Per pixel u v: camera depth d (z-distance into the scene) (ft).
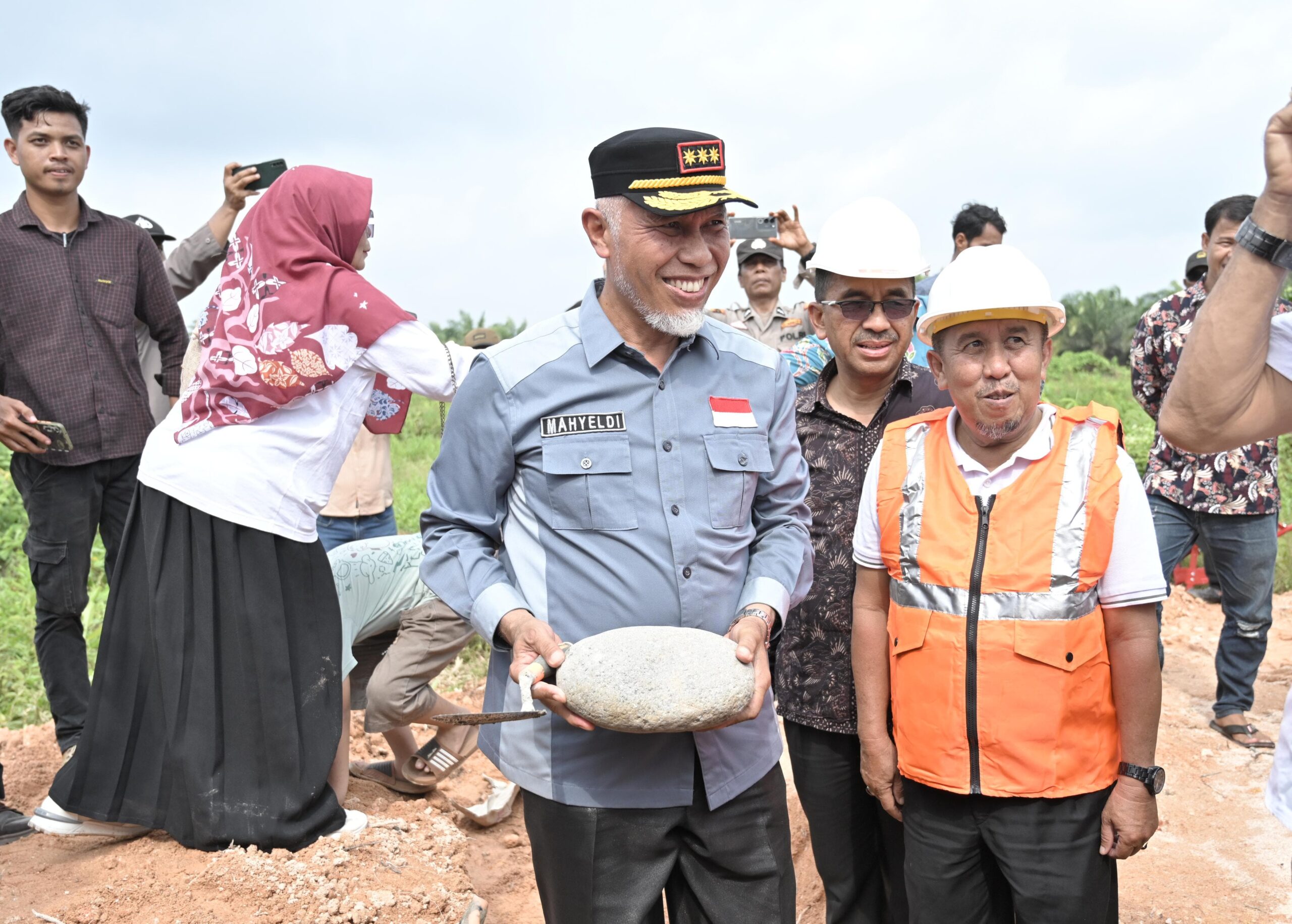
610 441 7.66
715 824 7.97
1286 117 6.21
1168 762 16.48
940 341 8.30
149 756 10.87
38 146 13.25
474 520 8.02
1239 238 6.51
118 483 13.99
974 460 8.46
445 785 14.75
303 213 10.47
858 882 10.45
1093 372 74.49
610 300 7.92
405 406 11.78
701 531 7.73
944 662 8.24
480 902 11.03
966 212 21.03
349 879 10.50
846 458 10.07
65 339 13.43
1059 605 7.96
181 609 10.53
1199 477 16.84
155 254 14.48
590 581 7.66
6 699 17.60
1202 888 12.90
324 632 10.91
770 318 24.61
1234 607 17.20
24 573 24.70
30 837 12.00
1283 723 7.30
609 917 7.77
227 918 9.75
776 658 8.46
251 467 10.46
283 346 10.25
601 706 6.86
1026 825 8.14
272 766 10.59
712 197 7.13
